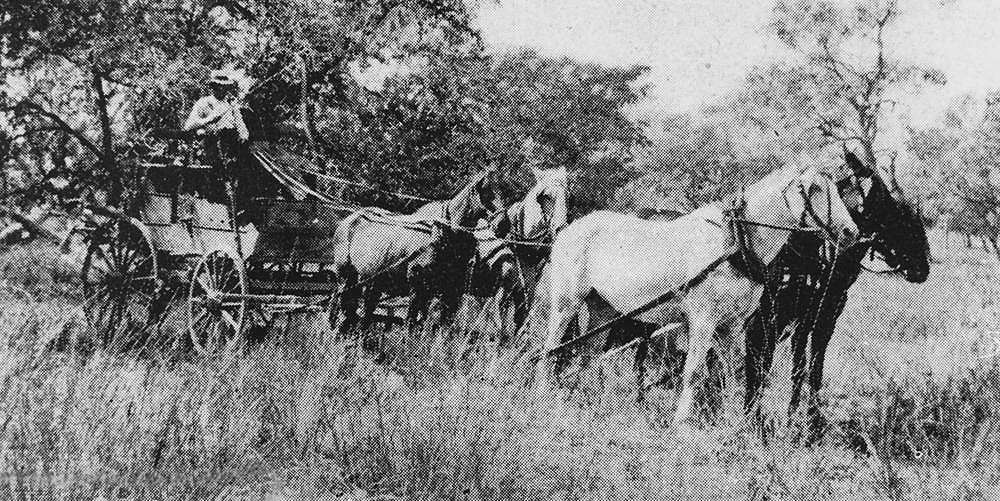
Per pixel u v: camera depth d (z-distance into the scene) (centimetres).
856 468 664
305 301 973
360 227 1020
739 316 769
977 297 1473
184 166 961
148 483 505
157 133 1095
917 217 807
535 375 843
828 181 764
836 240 756
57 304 1246
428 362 826
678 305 789
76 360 763
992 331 1012
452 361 842
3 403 587
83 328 936
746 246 756
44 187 1317
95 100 1377
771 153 3322
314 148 1417
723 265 758
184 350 871
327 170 1361
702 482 609
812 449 697
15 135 1348
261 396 646
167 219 937
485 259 1075
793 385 775
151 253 941
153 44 1309
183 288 954
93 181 1288
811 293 816
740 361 806
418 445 592
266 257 980
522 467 597
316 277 1084
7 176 1326
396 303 1205
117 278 950
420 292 1034
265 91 1415
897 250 812
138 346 870
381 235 1020
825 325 821
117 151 1281
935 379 850
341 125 1445
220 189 973
